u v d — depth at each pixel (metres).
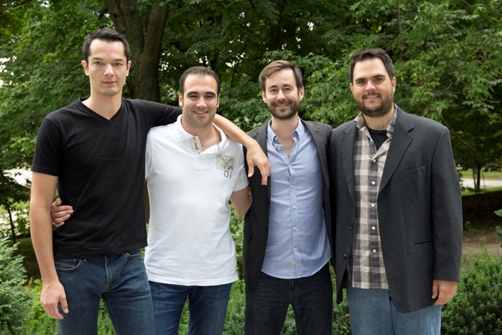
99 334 4.00
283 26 11.03
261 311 3.01
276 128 2.98
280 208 2.94
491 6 6.60
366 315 2.76
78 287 2.46
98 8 11.34
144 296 2.62
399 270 2.61
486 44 6.66
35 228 2.40
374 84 2.65
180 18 11.46
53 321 4.73
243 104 8.70
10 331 4.44
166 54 11.65
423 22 6.53
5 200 15.16
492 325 3.60
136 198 2.59
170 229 2.78
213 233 2.80
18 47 11.84
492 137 11.92
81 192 2.48
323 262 3.02
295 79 2.93
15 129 10.97
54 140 2.43
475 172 16.42
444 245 2.56
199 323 2.89
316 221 2.98
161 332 2.80
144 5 8.84
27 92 11.05
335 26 10.17
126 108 2.68
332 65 7.45
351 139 2.80
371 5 7.49
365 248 2.72
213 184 2.81
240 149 2.97
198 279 2.78
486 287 3.83
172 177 2.77
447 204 2.56
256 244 2.95
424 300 2.62
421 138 2.64
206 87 2.74
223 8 9.95
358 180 2.74
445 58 6.76
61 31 10.24
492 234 10.97
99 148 2.48
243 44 11.00
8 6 11.99
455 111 10.55
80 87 10.96
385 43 8.25
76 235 2.46
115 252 2.50
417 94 6.52
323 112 7.12
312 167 2.94
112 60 2.48
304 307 3.03
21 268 4.79
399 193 2.62
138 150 2.62
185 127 2.83
